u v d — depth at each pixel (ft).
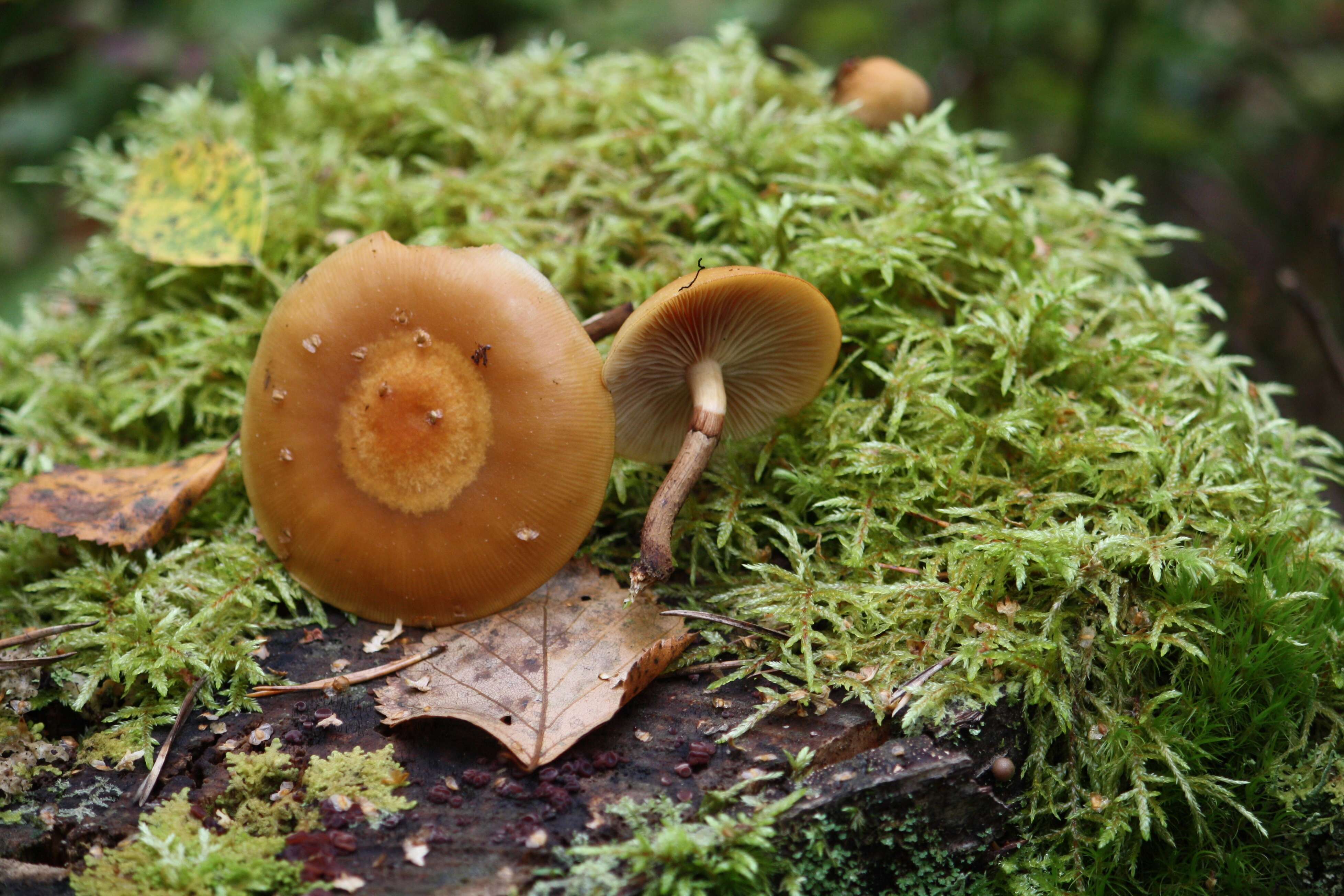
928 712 1.00
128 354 1.25
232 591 1.07
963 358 1.15
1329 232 1.35
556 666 1.02
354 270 1.06
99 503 1.10
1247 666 1.03
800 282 1.02
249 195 1.22
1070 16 1.75
